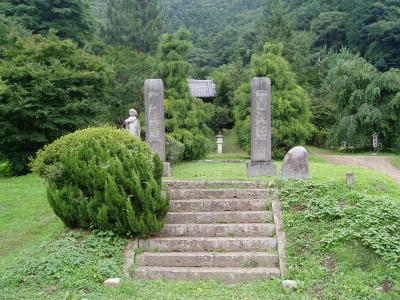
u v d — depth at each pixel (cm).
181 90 1989
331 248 687
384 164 2091
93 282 627
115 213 723
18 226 884
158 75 2033
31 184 1345
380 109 2461
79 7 3038
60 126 1709
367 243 677
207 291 617
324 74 3716
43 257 681
